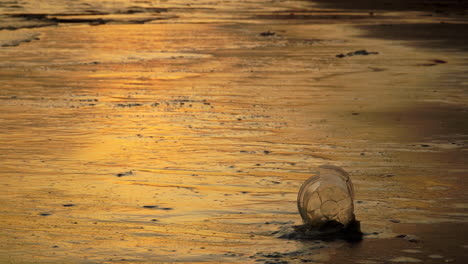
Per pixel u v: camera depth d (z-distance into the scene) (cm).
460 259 991
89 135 2222
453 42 6084
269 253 1027
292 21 9281
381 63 4506
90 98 3117
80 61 4662
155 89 3416
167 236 1122
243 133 2248
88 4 11744
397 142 2061
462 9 12650
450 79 3684
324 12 11594
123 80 3753
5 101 3014
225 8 12450
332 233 1123
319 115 2616
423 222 1191
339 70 4153
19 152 1930
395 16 10494
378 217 1225
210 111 2738
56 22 8600
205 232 1144
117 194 1431
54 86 3522
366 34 7062
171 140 2125
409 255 1009
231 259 999
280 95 3180
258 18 9900
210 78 3828
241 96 3159
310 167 1717
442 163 1750
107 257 1009
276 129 2322
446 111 2677
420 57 4850
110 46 5741
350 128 2322
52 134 2244
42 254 1023
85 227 1176
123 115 2641
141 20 9181
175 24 8462
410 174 1617
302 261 988
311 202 1130
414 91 3253
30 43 5909
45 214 1263
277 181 1558
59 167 1727
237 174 1636
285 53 5225
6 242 1084
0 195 1414
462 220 1206
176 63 4566
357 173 1630
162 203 1352
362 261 985
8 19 8662
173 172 1662
